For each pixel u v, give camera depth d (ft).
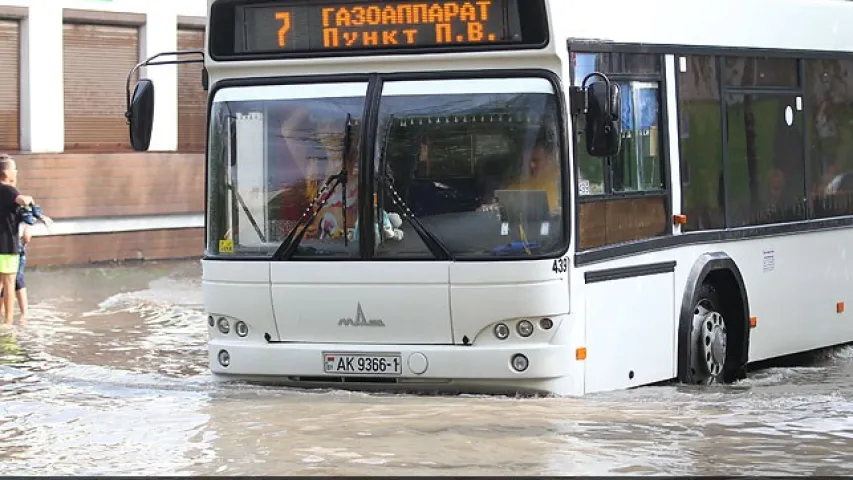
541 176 36.29
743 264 45.34
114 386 40.45
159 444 31.27
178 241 87.04
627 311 39.32
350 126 37.40
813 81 49.83
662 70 41.68
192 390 38.91
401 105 37.14
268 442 31.09
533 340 36.42
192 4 87.20
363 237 37.04
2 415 35.19
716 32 44.60
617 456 29.76
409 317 36.81
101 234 83.25
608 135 35.86
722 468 28.81
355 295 37.06
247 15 38.42
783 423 34.06
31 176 79.41
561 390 36.63
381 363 37.04
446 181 36.70
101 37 83.66
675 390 40.55
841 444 31.48
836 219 50.67
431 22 36.94
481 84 36.70
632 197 39.63
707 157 43.83
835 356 52.60
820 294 49.78
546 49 36.17
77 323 57.62
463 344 36.68
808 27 49.70
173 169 86.12
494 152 36.50
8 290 57.88
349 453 29.84
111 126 84.43
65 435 32.53
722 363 44.19
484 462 28.99
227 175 38.47
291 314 37.70
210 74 38.86
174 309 62.13
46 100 81.05
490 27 36.55
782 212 47.73
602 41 38.47
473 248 36.47
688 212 42.73
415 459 29.22
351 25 37.50
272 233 37.99
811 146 49.52
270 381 38.47
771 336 47.03
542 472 28.12
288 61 38.04
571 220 36.32
